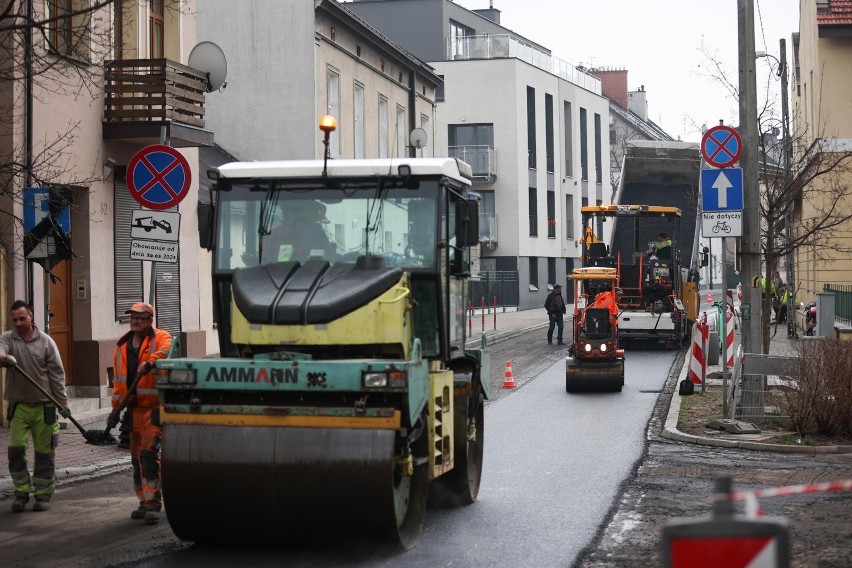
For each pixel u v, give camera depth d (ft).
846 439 51.42
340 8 118.21
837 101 112.88
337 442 28.40
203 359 29.30
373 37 129.49
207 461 28.91
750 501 14.99
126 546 30.86
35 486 36.50
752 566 12.91
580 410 64.69
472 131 206.18
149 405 35.19
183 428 29.32
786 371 55.21
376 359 29.76
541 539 31.58
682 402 65.46
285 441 28.66
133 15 69.87
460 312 35.55
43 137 59.31
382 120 138.92
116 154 67.21
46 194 47.60
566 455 47.96
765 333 77.56
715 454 48.42
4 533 32.71
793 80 127.34
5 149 55.98
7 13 36.45
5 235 53.88
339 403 28.84
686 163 129.80
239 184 32.78
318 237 32.17
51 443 36.60
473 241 32.81
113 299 67.00
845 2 113.60
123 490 40.42
